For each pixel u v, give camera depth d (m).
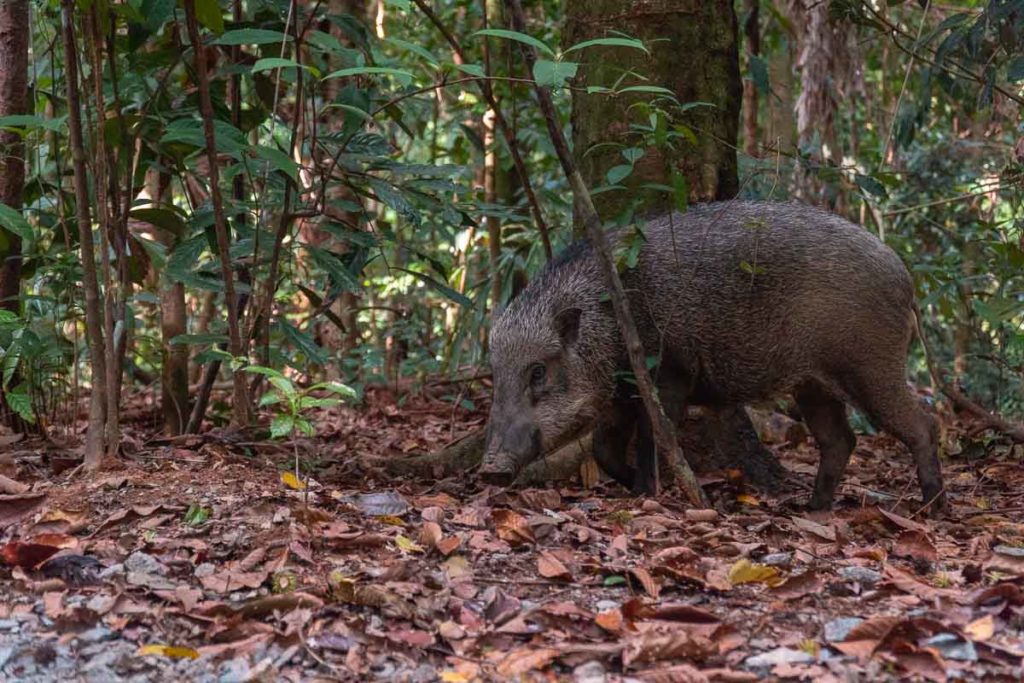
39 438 6.52
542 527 4.89
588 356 5.96
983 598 4.15
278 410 10.02
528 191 6.86
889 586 4.34
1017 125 9.42
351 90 5.79
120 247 5.86
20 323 6.08
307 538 4.48
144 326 12.64
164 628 3.82
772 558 4.65
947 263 8.70
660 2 6.60
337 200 6.54
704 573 4.41
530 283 6.20
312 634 3.77
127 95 6.54
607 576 4.42
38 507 4.83
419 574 4.30
